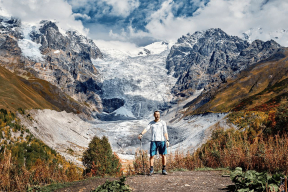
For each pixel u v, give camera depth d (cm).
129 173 1052
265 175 507
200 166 1103
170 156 1191
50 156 2830
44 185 891
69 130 8462
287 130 1120
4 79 8125
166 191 595
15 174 852
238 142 1145
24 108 6353
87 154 1702
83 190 690
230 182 643
